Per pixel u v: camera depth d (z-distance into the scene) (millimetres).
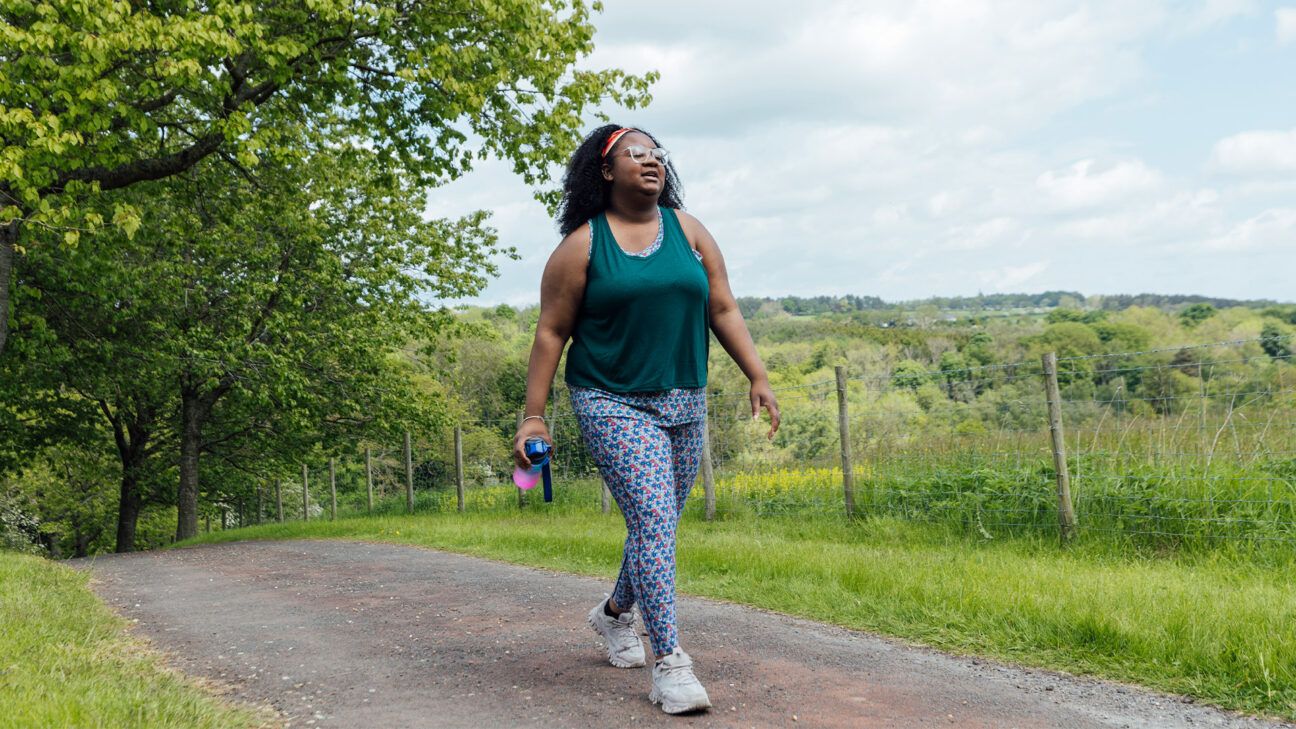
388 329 19062
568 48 11648
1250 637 3594
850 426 9938
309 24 10336
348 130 13891
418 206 19000
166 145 11727
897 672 3666
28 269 13703
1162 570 6031
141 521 34875
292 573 7734
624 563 3477
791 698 3275
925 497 8711
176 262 15953
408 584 6578
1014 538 7633
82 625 4941
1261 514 6555
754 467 11109
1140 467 7262
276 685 3662
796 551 6867
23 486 29719
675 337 3119
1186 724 2998
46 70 8414
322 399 18469
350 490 37625
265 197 13664
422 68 10445
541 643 4262
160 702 3076
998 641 4078
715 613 4988
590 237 3141
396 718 3121
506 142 11875
